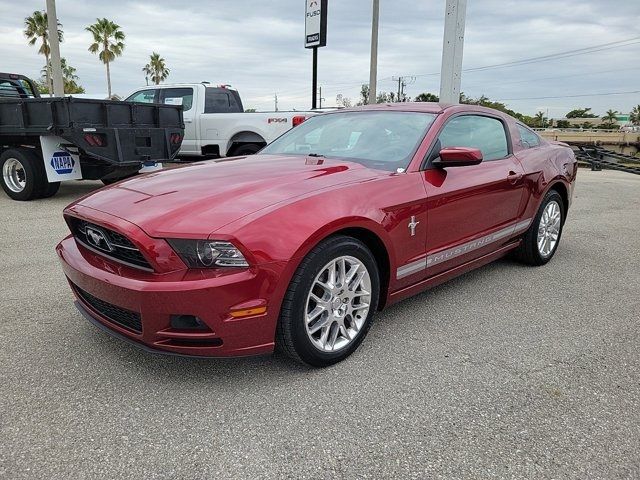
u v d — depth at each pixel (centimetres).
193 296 233
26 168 769
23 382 263
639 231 681
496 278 453
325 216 263
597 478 200
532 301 396
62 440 218
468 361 295
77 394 253
